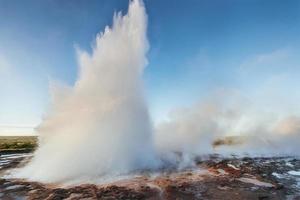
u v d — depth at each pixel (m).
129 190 15.95
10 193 15.82
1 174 21.47
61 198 14.61
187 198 14.59
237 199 14.44
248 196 14.97
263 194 15.34
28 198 14.85
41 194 15.56
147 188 16.41
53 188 16.89
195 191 15.91
